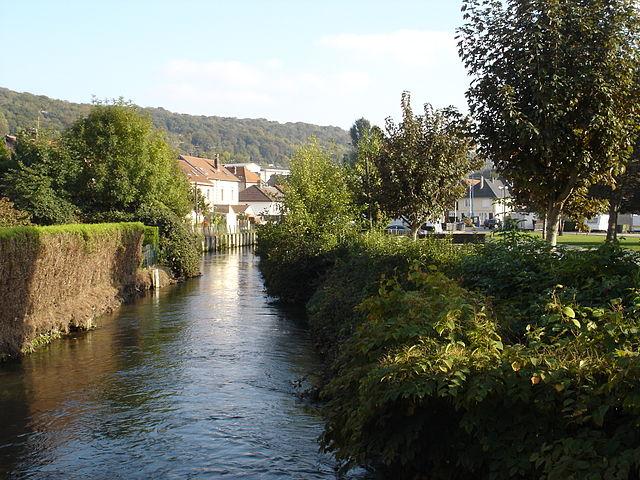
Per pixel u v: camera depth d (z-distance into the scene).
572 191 11.77
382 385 5.15
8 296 13.30
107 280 21.41
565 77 10.43
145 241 30.39
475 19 11.27
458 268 9.22
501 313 6.39
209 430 8.73
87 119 34.72
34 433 8.74
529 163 11.05
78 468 7.48
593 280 6.77
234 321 18.48
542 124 10.65
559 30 10.46
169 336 16.03
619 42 10.41
